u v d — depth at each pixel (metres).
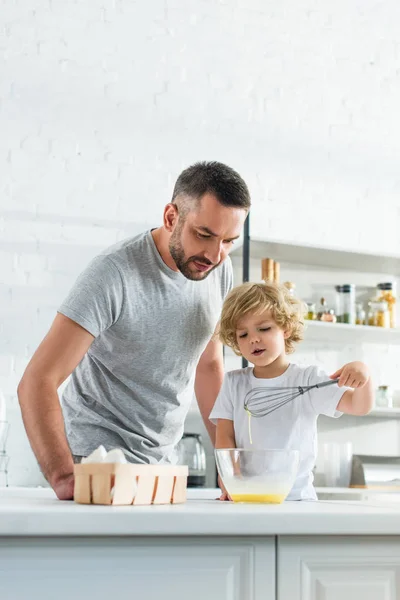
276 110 4.05
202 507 1.03
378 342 4.02
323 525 0.93
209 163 1.72
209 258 1.70
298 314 1.96
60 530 0.85
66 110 3.66
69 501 1.21
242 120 3.97
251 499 1.23
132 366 1.90
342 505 1.16
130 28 3.83
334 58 4.23
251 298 1.89
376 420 3.93
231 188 1.65
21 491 2.45
